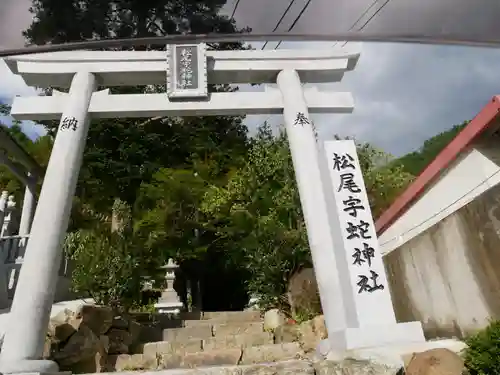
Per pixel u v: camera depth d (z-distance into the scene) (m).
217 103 7.75
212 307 16.92
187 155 17.86
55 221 6.30
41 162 17.42
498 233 5.19
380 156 13.26
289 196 10.21
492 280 5.27
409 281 7.78
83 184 15.93
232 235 12.48
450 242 6.27
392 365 4.44
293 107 7.64
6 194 13.26
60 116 7.62
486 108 5.77
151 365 7.09
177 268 13.99
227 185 13.84
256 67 8.08
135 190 16.12
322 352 5.66
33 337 5.50
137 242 12.73
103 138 16.61
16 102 7.50
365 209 6.14
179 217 14.51
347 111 8.08
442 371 4.09
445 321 6.46
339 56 8.23
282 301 9.79
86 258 9.42
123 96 7.66
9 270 10.14
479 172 6.43
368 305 5.48
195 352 7.65
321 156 6.89
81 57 7.82
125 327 8.50
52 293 5.95
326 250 6.24
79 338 7.05
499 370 3.80
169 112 7.70
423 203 7.99
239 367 4.82
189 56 7.85
